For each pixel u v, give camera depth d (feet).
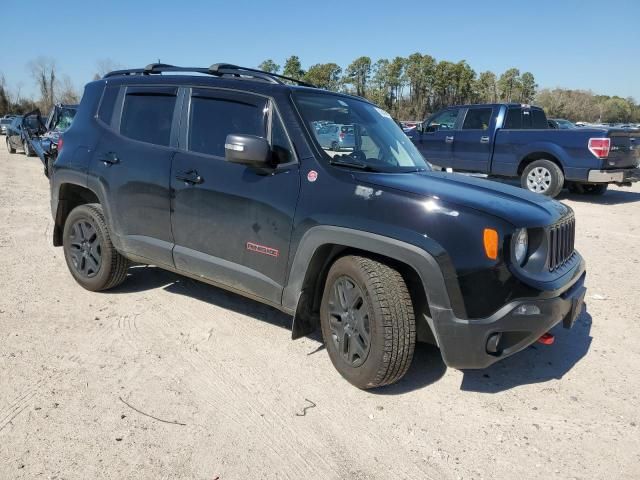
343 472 8.92
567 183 40.34
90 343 13.16
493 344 9.94
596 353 13.51
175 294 16.60
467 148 40.65
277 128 12.31
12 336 13.38
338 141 12.39
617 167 35.17
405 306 10.51
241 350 13.02
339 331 11.51
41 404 10.46
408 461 9.26
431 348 13.53
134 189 14.55
